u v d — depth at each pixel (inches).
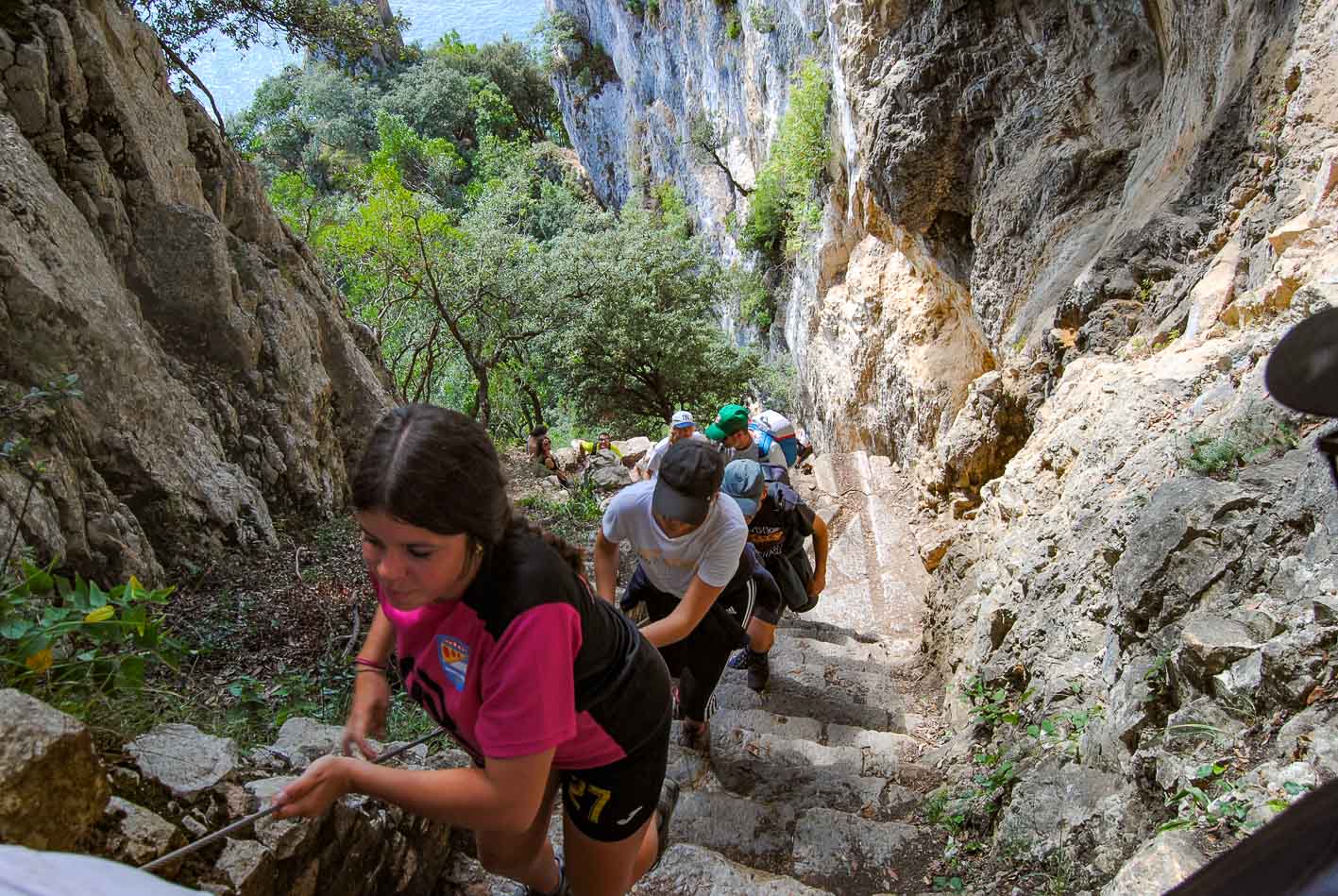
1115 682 163.3
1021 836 147.8
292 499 330.3
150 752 96.0
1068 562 204.8
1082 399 265.7
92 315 246.4
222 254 329.4
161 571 239.1
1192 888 36.0
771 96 1072.8
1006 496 274.5
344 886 99.7
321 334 403.9
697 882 137.6
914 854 163.5
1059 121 430.3
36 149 290.4
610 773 80.4
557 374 1074.7
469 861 121.3
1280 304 215.6
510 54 2842.0
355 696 84.8
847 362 803.4
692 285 1098.7
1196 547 159.8
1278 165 255.6
